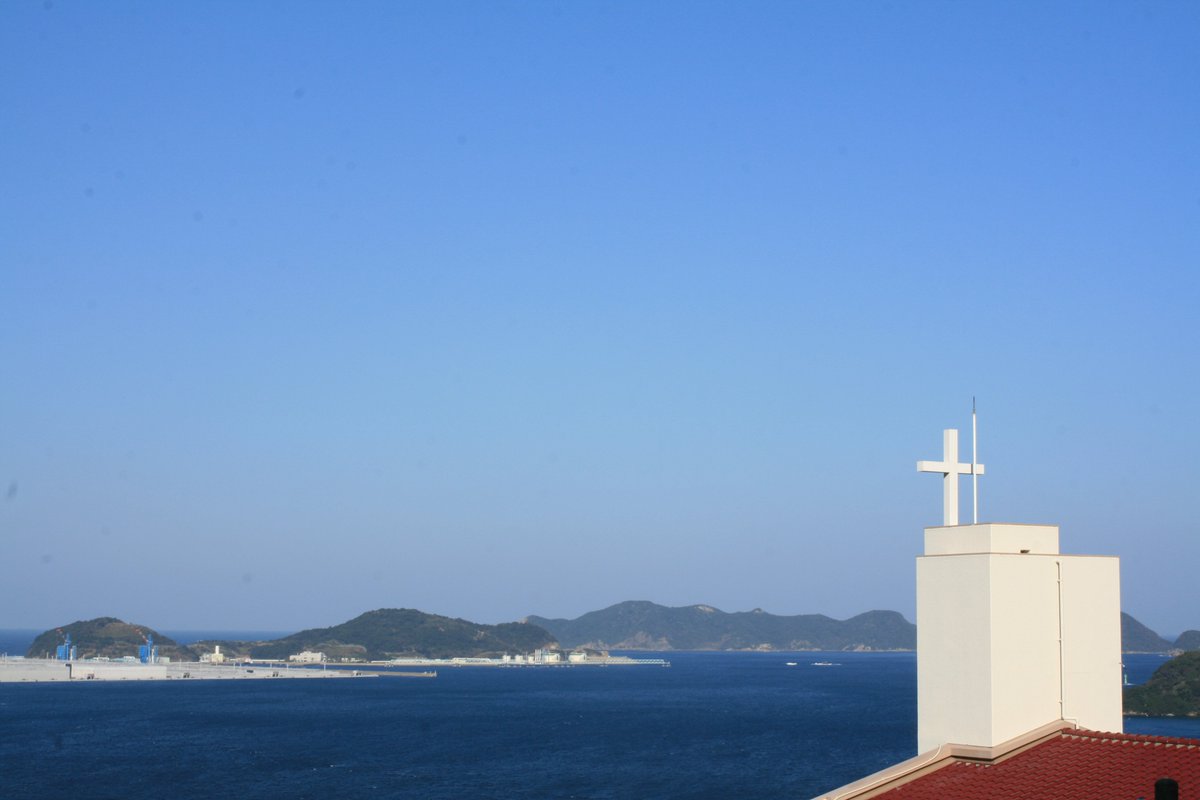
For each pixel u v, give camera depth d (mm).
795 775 139625
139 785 130375
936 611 27578
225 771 143250
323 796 121875
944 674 27219
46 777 137250
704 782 133000
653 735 198000
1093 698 27453
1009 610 26734
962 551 27797
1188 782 23688
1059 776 24844
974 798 24594
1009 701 26500
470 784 131000
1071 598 27516
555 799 119812
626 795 122875
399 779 135375
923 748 27484
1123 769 24734
